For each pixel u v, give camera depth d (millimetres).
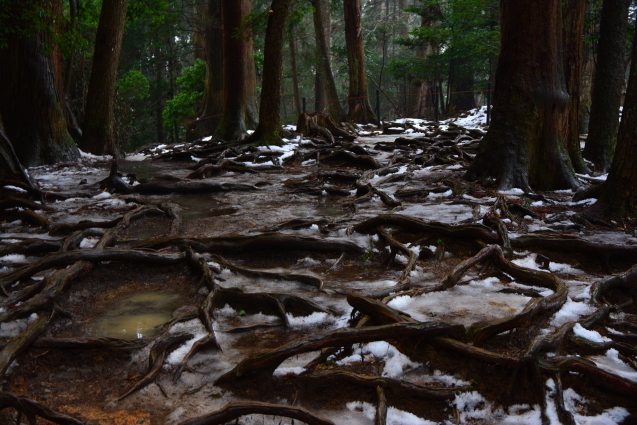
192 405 3303
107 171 13836
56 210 8812
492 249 5461
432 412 3328
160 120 40906
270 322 4473
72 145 15875
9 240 6773
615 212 7074
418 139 17875
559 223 7102
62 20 15688
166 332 4141
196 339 4066
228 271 5559
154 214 8430
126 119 33281
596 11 15531
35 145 14984
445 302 4730
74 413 3229
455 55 33812
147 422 3150
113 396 3412
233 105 20266
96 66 17484
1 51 14750
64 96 19672
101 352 3812
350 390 3426
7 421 3182
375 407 3330
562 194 9070
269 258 6109
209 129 27797
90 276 5328
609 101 11625
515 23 9359
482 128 21219
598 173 10867
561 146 9508
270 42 16609
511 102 9430
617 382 3346
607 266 5633
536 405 3361
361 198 9039
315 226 7246
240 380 3496
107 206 9258
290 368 3568
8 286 5020
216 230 7391
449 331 3752
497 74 9695
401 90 49250
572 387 3455
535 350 3477
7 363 3482
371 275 5586
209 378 3613
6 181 9289
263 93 16906
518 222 7320
